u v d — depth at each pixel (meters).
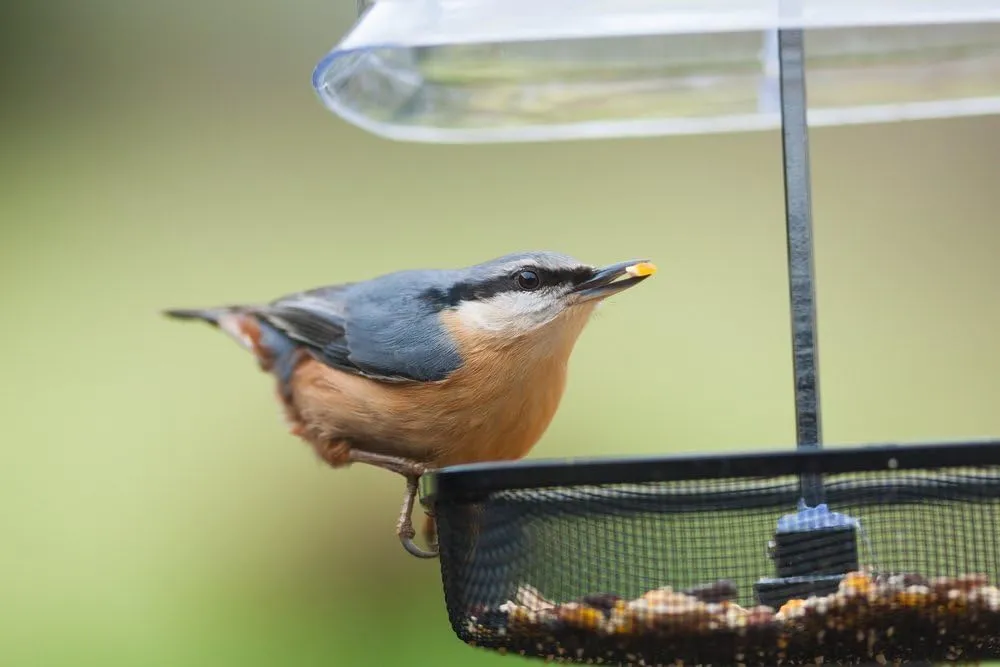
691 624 5.55
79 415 11.30
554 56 8.16
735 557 5.64
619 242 11.70
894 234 11.88
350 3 13.40
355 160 12.45
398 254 11.88
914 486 5.61
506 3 6.10
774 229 11.69
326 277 11.61
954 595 5.39
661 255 11.53
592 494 5.70
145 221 12.20
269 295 11.72
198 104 12.91
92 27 13.21
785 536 5.62
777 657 5.57
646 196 11.98
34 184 12.41
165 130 12.78
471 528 5.80
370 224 12.03
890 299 11.54
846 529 5.61
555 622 5.68
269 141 12.64
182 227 12.17
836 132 12.47
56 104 12.90
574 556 5.69
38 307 11.78
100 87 12.99
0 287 11.81
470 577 5.81
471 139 8.40
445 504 5.80
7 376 11.45
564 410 10.65
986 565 5.55
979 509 5.58
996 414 10.57
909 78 8.45
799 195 6.50
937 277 11.60
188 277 11.90
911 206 12.02
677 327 11.13
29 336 11.64
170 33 13.23
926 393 10.96
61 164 12.50
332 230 11.99
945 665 6.00
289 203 12.20
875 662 5.58
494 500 5.71
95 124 12.79
